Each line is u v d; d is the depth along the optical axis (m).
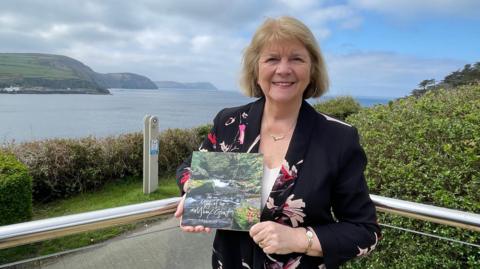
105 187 7.30
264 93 1.53
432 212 1.53
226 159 1.45
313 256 1.35
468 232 2.26
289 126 1.48
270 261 1.38
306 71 1.45
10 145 6.61
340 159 1.35
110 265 2.20
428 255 2.40
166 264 2.58
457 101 4.02
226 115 1.65
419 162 2.88
